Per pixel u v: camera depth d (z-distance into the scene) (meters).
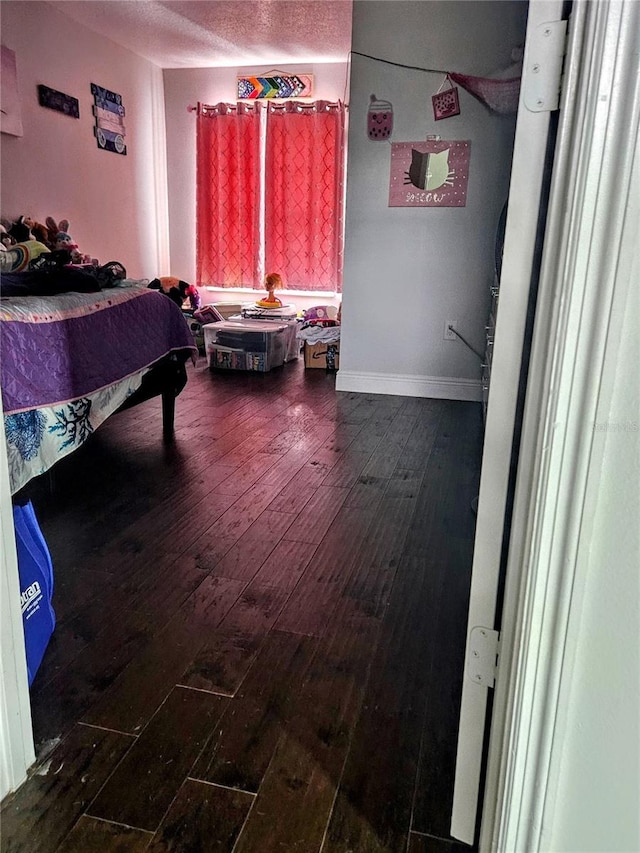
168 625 1.63
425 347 4.16
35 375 2.08
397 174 3.88
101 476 2.68
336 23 4.64
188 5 4.38
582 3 0.66
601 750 0.81
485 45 3.57
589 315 0.68
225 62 5.64
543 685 0.79
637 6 0.61
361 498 2.49
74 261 4.24
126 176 5.58
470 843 1.04
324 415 3.71
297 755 1.22
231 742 1.25
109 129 5.25
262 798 1.12
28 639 1.37
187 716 1.32
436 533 2.19
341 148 5.54
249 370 4.91
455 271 3.98
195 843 1.04
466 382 4.15
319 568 1.94
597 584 0.75
